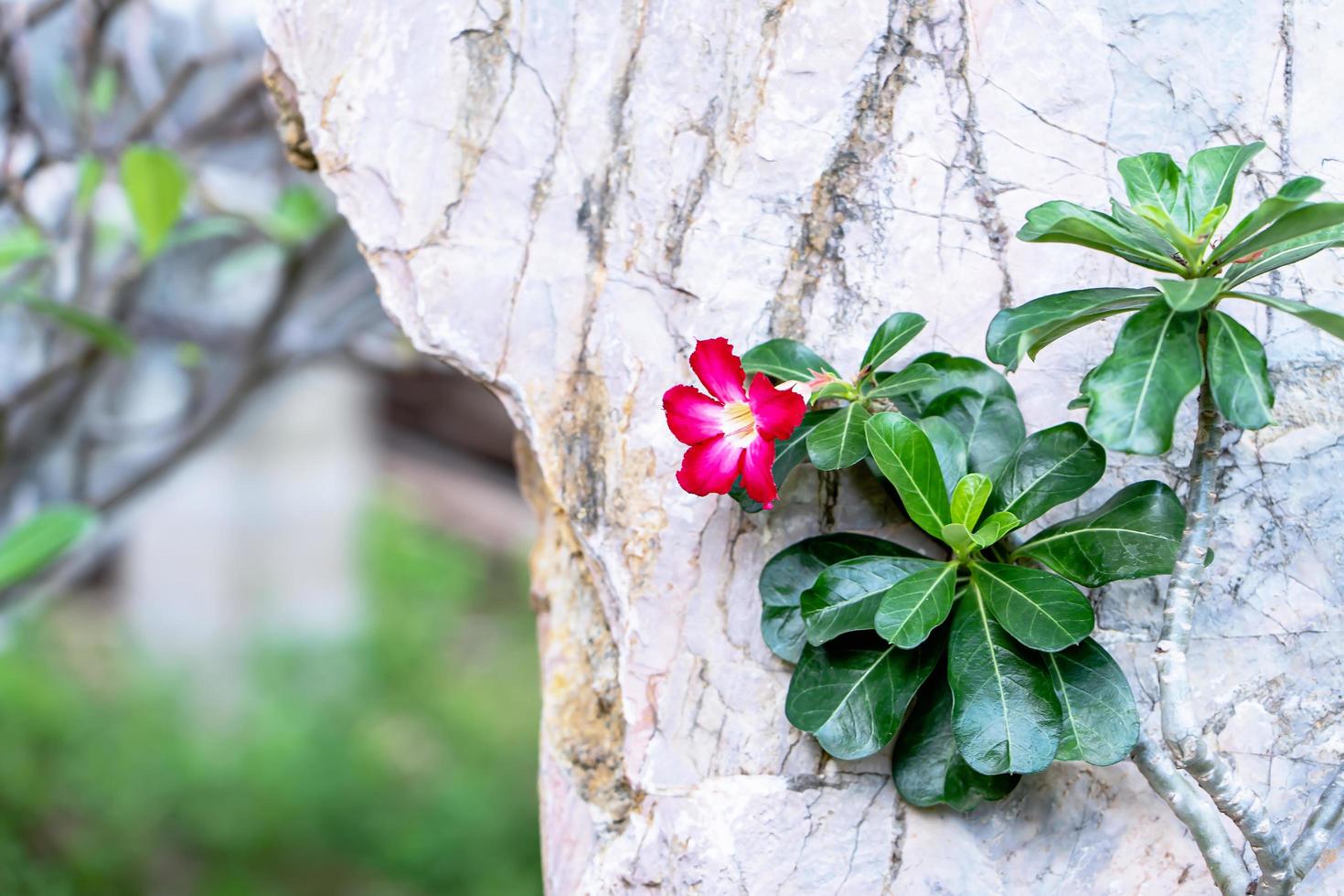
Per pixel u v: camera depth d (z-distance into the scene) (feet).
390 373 8.27
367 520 18.44
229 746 12.55
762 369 4.26
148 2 5.86
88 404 6.36
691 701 4.38
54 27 6.45
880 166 4.42
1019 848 4.32
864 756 4.20
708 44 4.45
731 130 4.44
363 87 4.48
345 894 11.30
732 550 4.40
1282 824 4.31
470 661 17.20
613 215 4.46
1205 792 4.23
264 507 15.11
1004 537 4.26
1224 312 4.37
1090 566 4.16
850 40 4.42
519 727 14.42
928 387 4.32
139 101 6.00
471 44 4.48
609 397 4.45
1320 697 4.33
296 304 6.12
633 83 4.46
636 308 4.45
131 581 14.82
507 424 20.11
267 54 4.59
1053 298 4.12
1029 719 4.10
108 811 10.91
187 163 5.97
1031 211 4.08
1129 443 3.93
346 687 14.60
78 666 14.26
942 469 4.23
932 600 4.12
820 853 4.32
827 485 4.39
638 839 4.36
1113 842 4.32
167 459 6.43
